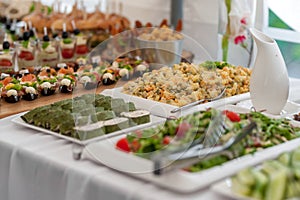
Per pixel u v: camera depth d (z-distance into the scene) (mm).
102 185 1141
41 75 1933
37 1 2879
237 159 1179
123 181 1138
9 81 1841
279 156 1148
